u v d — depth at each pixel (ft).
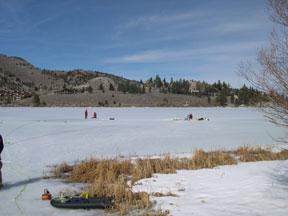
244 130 104.27
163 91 551.59
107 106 388.78
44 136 86.94
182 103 430.61
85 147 69.31
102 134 92.63
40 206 30.50
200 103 431.43
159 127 113.80
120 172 44.11
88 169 44.34
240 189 33.12
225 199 30.12
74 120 146.41
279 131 99.86
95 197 31.73
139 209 28.50
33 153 60.95
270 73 24.27
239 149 62.23
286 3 23.97
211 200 30.04
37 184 38.75
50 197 32.73
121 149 67.51
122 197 31.68
